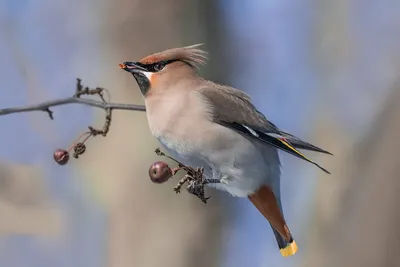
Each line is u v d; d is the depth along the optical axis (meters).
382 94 15.32
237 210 14.74
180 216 13.55
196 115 10.40
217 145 10.41
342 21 17.55
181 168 9.59
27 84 15.40
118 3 13.72
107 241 13.60
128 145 13.42
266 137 10.52
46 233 15.45
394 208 14.12
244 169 10.52
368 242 14.27
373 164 14.62
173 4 13.73
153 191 13.40
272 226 10.85
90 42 13.97
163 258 13.43
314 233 15.27
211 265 13.86
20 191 15.58
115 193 13.45
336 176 15.35
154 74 10.65
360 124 16.16
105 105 10.44
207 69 14.45
